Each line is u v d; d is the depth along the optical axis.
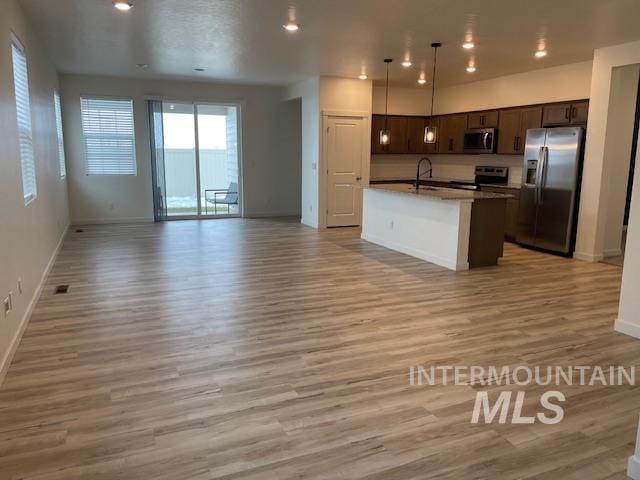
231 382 2.83
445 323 3.85
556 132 6.39
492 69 7.40
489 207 5.71
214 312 4.07
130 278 5.12
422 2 4.21
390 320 3.91
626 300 3.62
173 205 9.66
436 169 10.05
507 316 4.03
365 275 5.35
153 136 8.95
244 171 9.73
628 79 6.06
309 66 7.30
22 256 3.64
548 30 5.08
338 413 2.50
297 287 4.85
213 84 9.19
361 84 8.48
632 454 2.18
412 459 2.12
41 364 3.03
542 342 3.48
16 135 3.64
